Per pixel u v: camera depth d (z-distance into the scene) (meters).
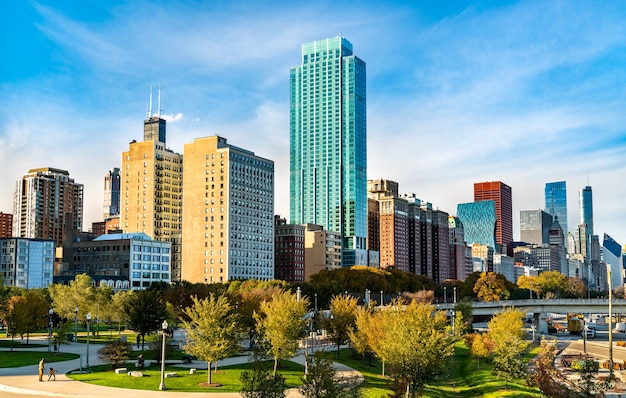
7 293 143.75
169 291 180.38
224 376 82.62
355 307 119.38
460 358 139.75
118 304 144.62
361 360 113.06
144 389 71.94
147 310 105.50
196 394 69.31
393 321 86.31
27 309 115.31
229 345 78.62
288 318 88.44
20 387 72.25
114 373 83.12
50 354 103.94
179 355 103.69
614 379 110.19
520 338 117.50
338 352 115.38
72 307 143.38
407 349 72.69
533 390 96.12
